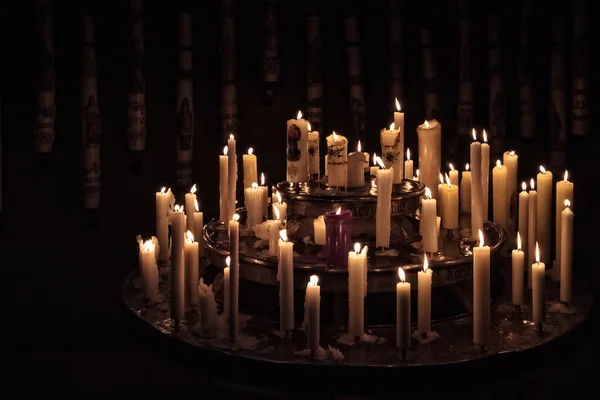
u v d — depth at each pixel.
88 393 3.90
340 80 3.94
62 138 3.78
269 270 2.98
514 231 3.38
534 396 3.72
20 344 3.86
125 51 3.79
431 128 3.26
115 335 3.91
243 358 2.77
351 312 2.84
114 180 3.84
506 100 3.92
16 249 3.80
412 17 3.93
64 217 3.82
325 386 2.73
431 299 2.96
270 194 3.96
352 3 3.91
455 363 2.72
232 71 3.83
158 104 3.84
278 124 3.94
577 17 3.82
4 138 3.74
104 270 3.88
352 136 3.93
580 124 3.86
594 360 3.93
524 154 3.95
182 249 2.93
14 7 3.69
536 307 2.87
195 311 3.06
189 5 3.83
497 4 3.91
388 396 2.72
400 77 3.90
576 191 3.93
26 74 3.72
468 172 3.43
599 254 3.95
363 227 3.09
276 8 3.83
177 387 3.95
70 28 3.74
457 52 3.94
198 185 3.91
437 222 3.13
